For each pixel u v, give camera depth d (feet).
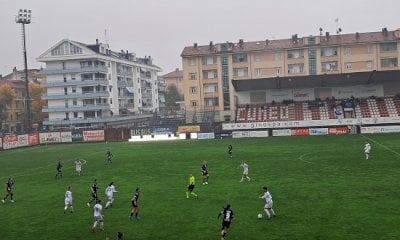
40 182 144.77
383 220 80.79
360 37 332.39
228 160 174.91
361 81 295.69
